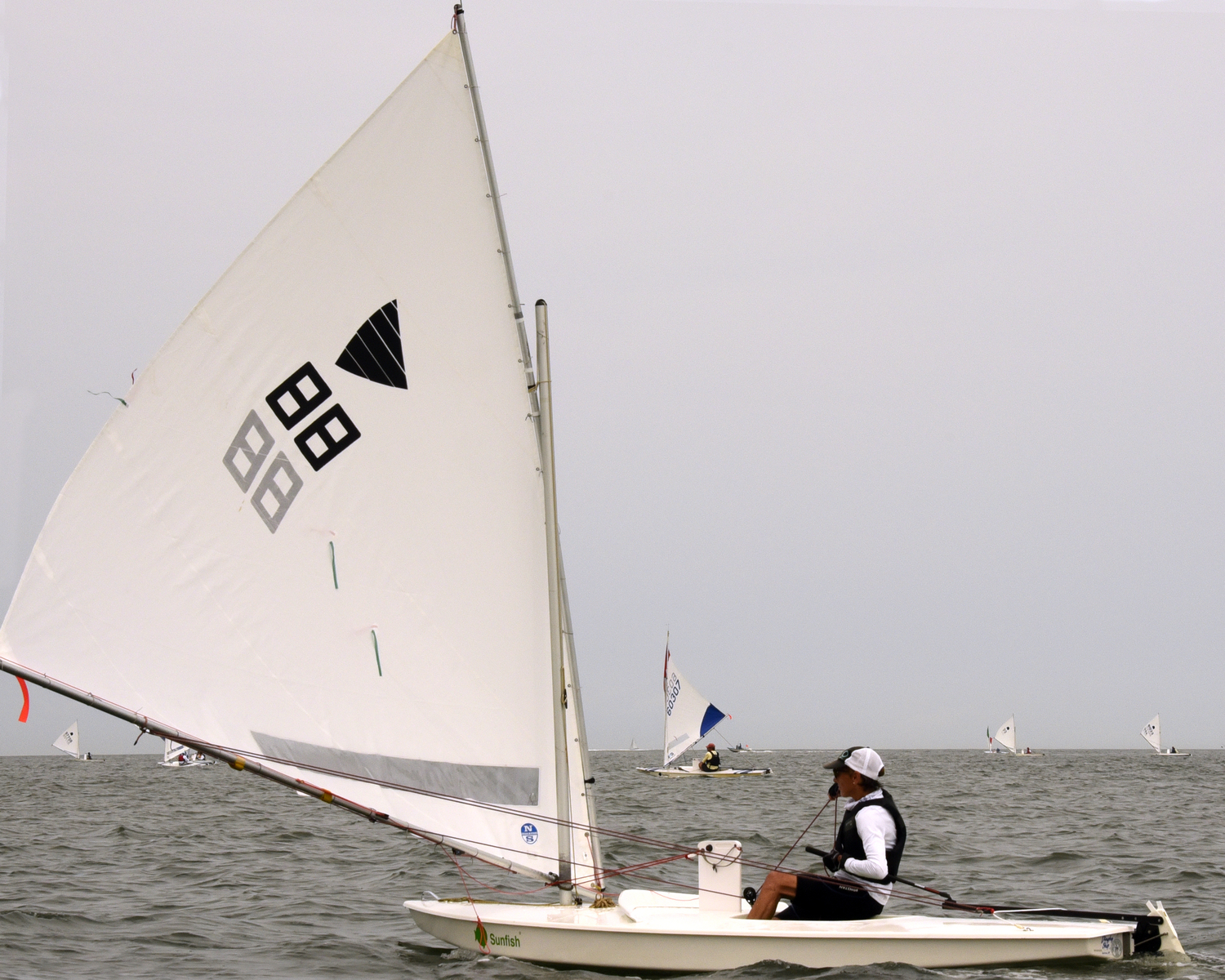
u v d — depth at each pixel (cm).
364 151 3581
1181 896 5256
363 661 3569
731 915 3481
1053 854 6956
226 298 3566
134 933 4384
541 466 3528
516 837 3500
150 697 3422
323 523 3597
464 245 3572
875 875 3316
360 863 6688
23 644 3319
